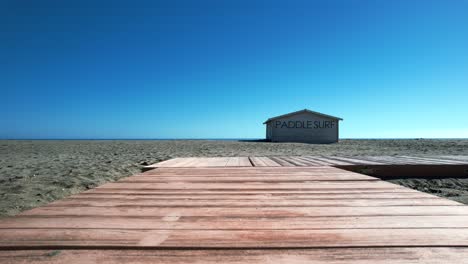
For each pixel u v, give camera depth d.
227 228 1.60
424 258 1.22
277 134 27.92
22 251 1.30
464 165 5.43
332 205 2.14
